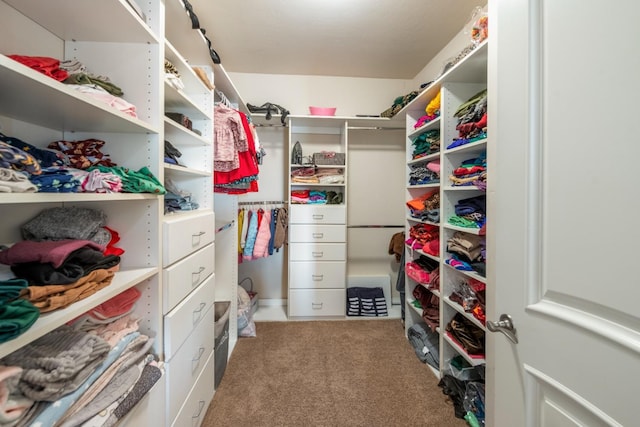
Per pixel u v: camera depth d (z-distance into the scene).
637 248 0.42
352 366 1.81
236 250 2.14
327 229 2.46
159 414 0.91
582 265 0.50
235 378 1.67
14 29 0.75
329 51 2.23
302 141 2.74
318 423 1.35
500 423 0.70
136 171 0.96
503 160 0.68
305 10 1.73
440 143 1.72
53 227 0.77
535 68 0.59
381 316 2.57
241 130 1.66
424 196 2.05
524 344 0.62
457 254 1.60
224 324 1.70
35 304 0.57
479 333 1.49
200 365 1.28
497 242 0.70
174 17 1.16
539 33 0.58
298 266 2.46
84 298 0.68
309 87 2.69
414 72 2.61
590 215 0.49
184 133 1.26
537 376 0.59
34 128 0.85
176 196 1.30
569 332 0.52
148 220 0.96
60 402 0.59
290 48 2.19
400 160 2.84
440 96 1.69
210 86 1.48
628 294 0.43
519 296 0.64
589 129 0.49
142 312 0.96
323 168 2.54
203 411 1.32
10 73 0.49
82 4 0.73
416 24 1.87
